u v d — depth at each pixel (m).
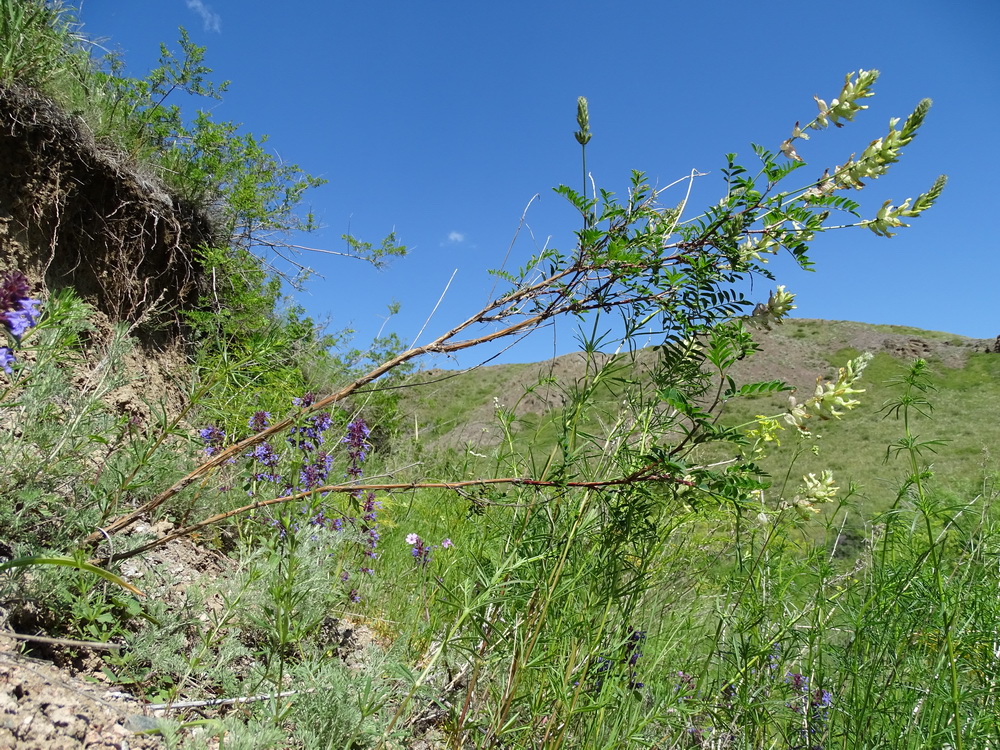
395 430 4.73
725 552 2.67
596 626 1.99
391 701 2.27
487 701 2.31
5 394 2.19
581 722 2.13
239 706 2.02
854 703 2.21
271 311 6.08
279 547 2.13
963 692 2.02
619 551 2.04
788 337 49.88
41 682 1.56
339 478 2.55
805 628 2.42
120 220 4.61
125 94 5.23
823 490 2.26
